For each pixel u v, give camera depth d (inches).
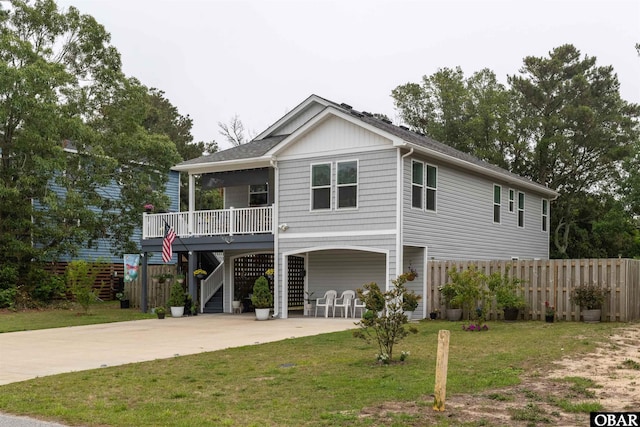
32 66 979.3
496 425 281.0
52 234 1048.8
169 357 508.4
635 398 330.0
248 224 911.7
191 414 311.4
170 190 1454.2
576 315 705.6
